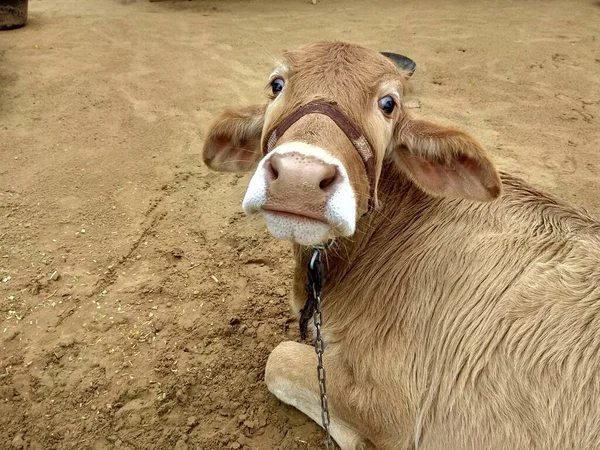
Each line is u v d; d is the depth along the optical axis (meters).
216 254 1.17
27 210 1.27
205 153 0.79
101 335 0.97
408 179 0.78
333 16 2.96
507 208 0.73
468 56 2.33
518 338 0.63
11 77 1.93
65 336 0.96
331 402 0.73
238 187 1.39
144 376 0.90
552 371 0.60
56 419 0.83
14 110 1.72
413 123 0.70
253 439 0.82
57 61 2.10
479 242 0.70
